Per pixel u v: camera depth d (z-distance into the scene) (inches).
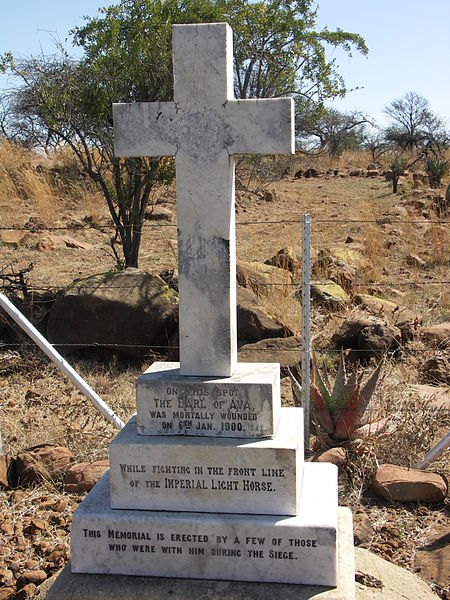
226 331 82.6
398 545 102.0
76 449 127.3
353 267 236.1
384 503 112.7
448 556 98.7
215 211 81.0
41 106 210.5
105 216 315.3
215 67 79.9
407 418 128.7
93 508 82.5
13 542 103.2
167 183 206.1
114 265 240.8
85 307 169.9
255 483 79.6
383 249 274.2
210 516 79.9
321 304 202.5
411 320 183.5
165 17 202.7
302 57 313.0
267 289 201.3
